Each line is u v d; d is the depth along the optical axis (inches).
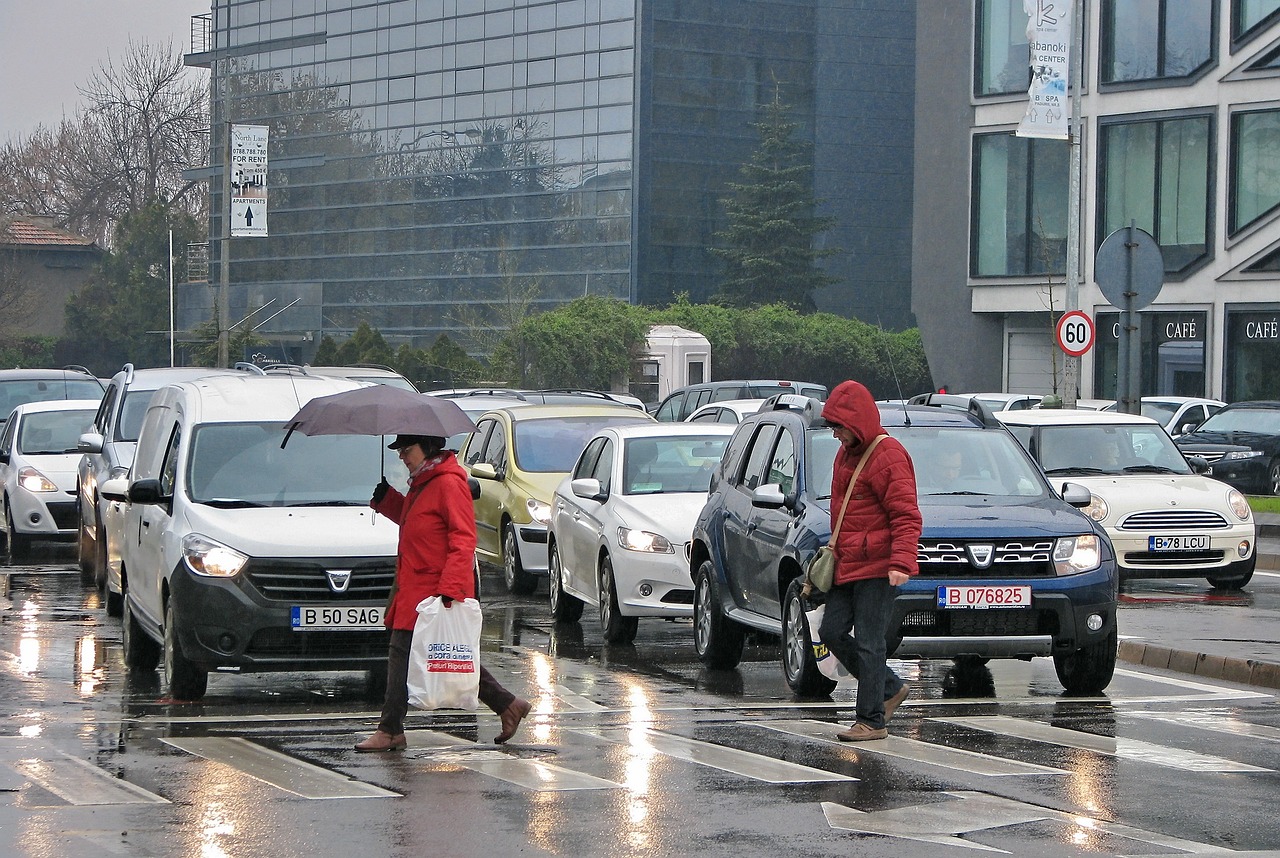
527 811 561.3
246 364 1443.2
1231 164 3088.1
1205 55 3115.2
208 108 7042.3
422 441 673.0
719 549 953.5
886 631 721.6
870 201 5388.8
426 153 5497.1
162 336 6299.2
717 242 5036.9
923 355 4773.6
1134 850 510.6
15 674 917.8
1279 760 663.8
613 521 1066.7
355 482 888.3
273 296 6043.3
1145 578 1441.9
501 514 1365.7
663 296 4909.0
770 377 4473.4
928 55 3548.2
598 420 1434.5
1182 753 676.7
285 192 6003.9
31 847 510.0
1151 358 3218.5
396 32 5615.2
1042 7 2210.9
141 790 595.8
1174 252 3171.8
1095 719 766.5
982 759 660.1
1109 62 3235.7
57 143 7150.6
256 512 844.6
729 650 945.5
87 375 2039.9
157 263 6382.9
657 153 4894.2
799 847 511.5
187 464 879.7
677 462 1136.2
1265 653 933.8
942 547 805.9
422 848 509.7
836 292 5403.5
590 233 4972.9
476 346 5236.2
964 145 3479.3
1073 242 2293.3
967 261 3467.0
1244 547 1320.1
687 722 759.7
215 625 794.2
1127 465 1402.6
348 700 832.3
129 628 929.5
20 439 1649.9
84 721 762.2
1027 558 811.4
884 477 690.8
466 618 668.7
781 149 5022.1
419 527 670.5
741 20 5064.0
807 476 872.3
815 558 703.7
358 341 4338.1
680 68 4943.4
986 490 884.0
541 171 5113.2
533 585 1346.0
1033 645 800.9
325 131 5876.0
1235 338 3107.8
